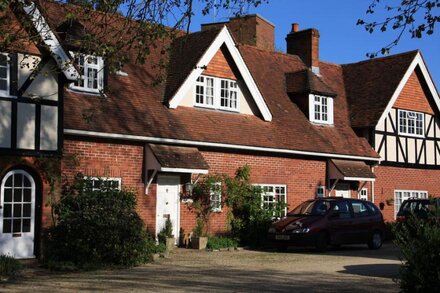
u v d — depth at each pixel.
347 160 23.56
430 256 8.59
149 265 14.51
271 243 18.12
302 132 22.62
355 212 19.06
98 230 14.08
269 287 11.15
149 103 18.77
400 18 8.97
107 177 16.72
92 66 17.67
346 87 27.95
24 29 11.31
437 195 27.69
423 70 27.09
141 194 17.53
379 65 27.69
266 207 20.17
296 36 27.89
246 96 21.36
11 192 14.41
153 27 10.28
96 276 12.54
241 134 20.09
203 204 19.06
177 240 18.44
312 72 25.02
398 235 9.16
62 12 17.39
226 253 17.44
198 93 20.12
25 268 13.55
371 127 24.86
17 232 14.50
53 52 13.59
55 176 14.96
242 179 19.92
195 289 10.84
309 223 17.72
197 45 20.47
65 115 16.06
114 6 10.08
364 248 19.84
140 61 10.61
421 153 27.12
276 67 25.55
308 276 12.76
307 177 22.23
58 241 14.52
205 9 10.58
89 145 16.48
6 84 14.32
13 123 14.29
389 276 12.79
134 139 17.12
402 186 26.11
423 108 27.42
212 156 19.33
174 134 18.06
